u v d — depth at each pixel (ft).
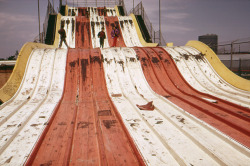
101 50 49.34
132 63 43.73
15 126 20.39
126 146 17.38
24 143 17.31
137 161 15.17
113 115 24.73
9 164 14.25
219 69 42.73
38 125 21.03
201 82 39.06
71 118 23.63
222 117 22.50
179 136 18.85
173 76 40.91
